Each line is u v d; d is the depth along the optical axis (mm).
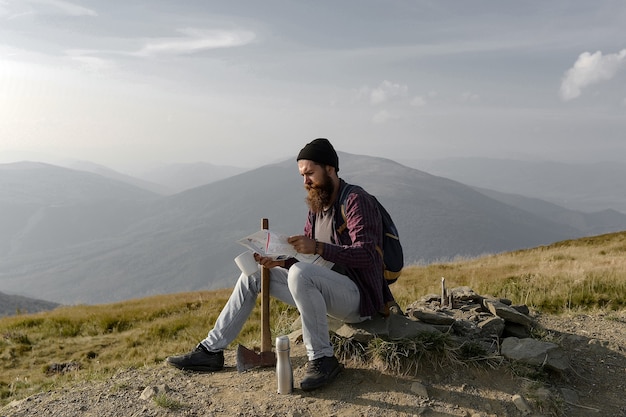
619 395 3955
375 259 3947
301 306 3930
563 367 4051
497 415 3531
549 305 8805
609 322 5844
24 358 11594
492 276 15625
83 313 19062
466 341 4312
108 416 3936
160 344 11680
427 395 3738
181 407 3900
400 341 4102
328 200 4051
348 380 4023
